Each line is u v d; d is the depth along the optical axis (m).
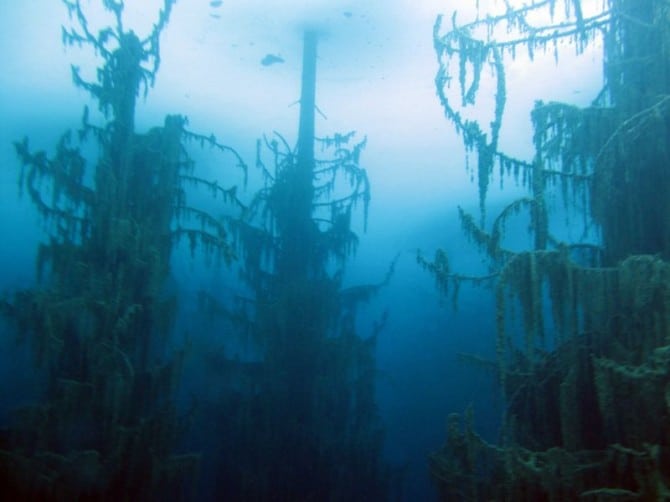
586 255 7.55
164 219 10.77
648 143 6.78
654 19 7.04
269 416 13.23
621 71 7.46
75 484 8.20
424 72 17.94
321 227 17.22
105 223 9.93
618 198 7.22
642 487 5.06
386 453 23.50
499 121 7.91
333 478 12.78
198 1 15.56
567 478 5.72
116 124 10.54
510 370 8.05
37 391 9.35
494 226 7.28
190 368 15.90
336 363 13.90
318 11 15.74
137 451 8.85
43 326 8.74
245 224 14.57
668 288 5.65
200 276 21.31
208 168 21.33
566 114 7.47
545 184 7.62
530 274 6.56
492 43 8.23
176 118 11.21
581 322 7.09
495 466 6.80
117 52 10.70
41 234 20.05
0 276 19.31
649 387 5.33
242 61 18.05
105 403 8.90
